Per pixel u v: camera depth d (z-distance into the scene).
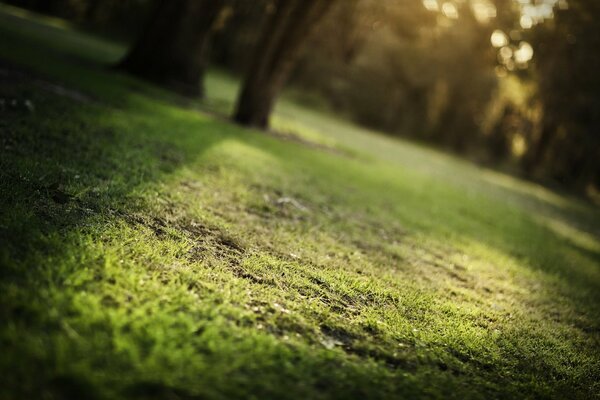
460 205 14.18
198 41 19.72
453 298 5.72
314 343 3.59
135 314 3.09
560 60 18.25
